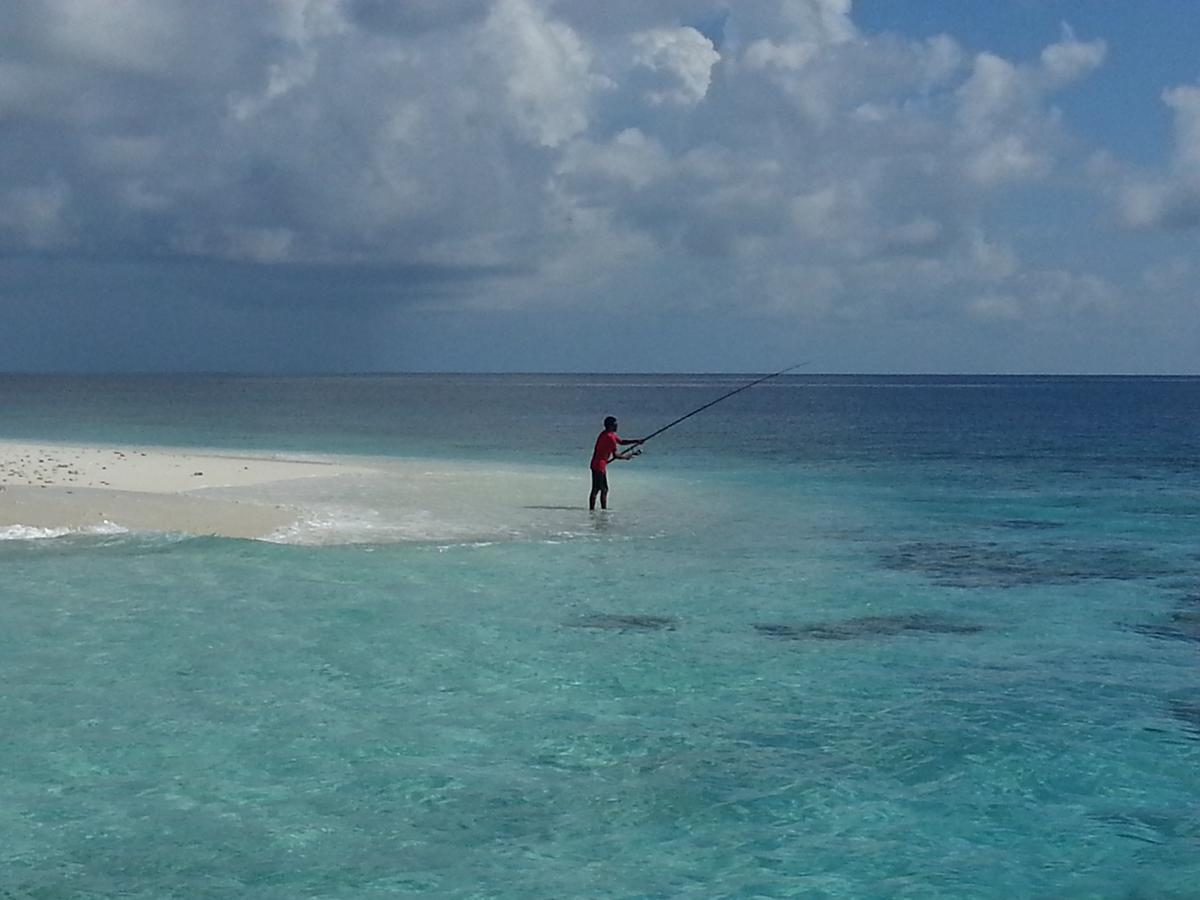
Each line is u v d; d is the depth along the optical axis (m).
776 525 22.81
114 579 15.94
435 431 56.34
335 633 13.44
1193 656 13.12
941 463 38.81
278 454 37.44
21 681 11.37
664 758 9.69
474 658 12.56
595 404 115.00
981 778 9.31
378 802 8.68
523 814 8.52
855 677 12.10
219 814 8.40
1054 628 14.44
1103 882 7.56
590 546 19.69
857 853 7.96
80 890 7.24
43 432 48.81
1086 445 49.41
